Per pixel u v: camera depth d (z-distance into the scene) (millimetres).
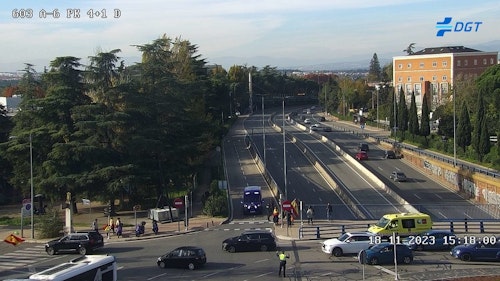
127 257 44344
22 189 70875
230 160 105062
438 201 72062
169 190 77812
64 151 65062
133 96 71688
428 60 163500
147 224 60438
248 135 142375
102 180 65625
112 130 70125
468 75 151250
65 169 65938
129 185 65375
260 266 39812
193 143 78000
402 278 35031
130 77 78875
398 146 110500
